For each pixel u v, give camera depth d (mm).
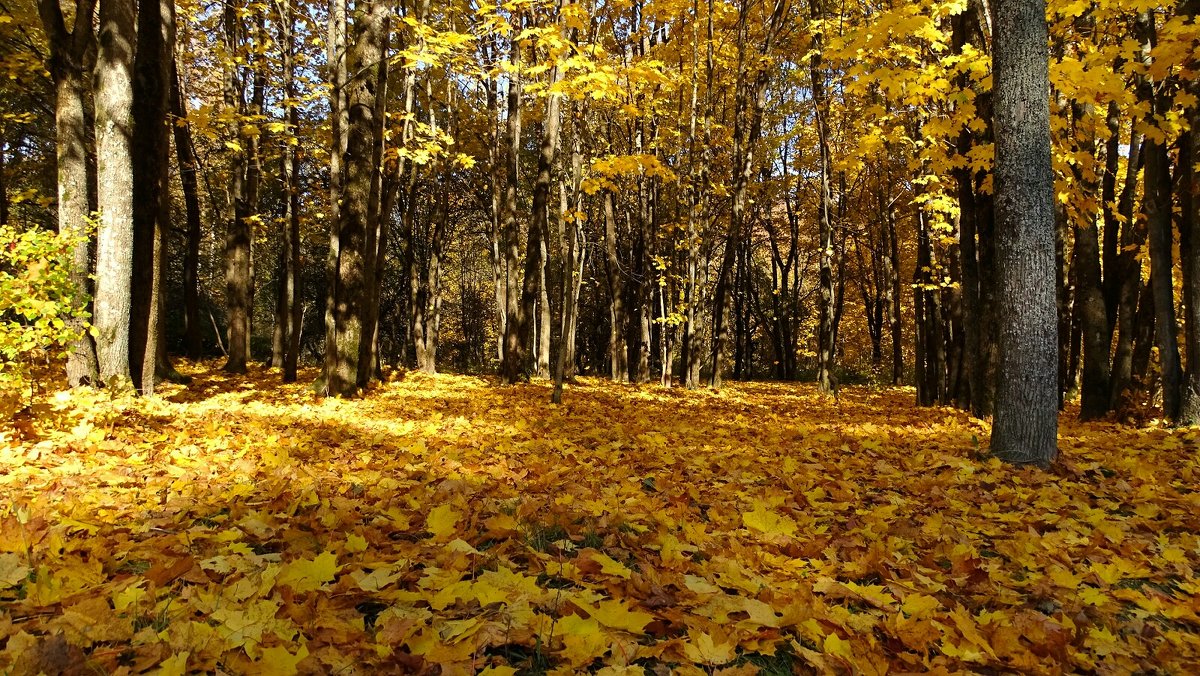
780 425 8812
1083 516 3711
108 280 7227
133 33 7379
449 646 1763
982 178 9055
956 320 12727
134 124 8023
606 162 8859
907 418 10023
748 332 29609
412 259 18875
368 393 11094
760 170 21516
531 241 14578
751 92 17812
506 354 14852
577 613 2072
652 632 2055
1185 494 4293
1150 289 10398
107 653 1566
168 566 2166
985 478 4648
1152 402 9289
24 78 11469
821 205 14414
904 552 3033
